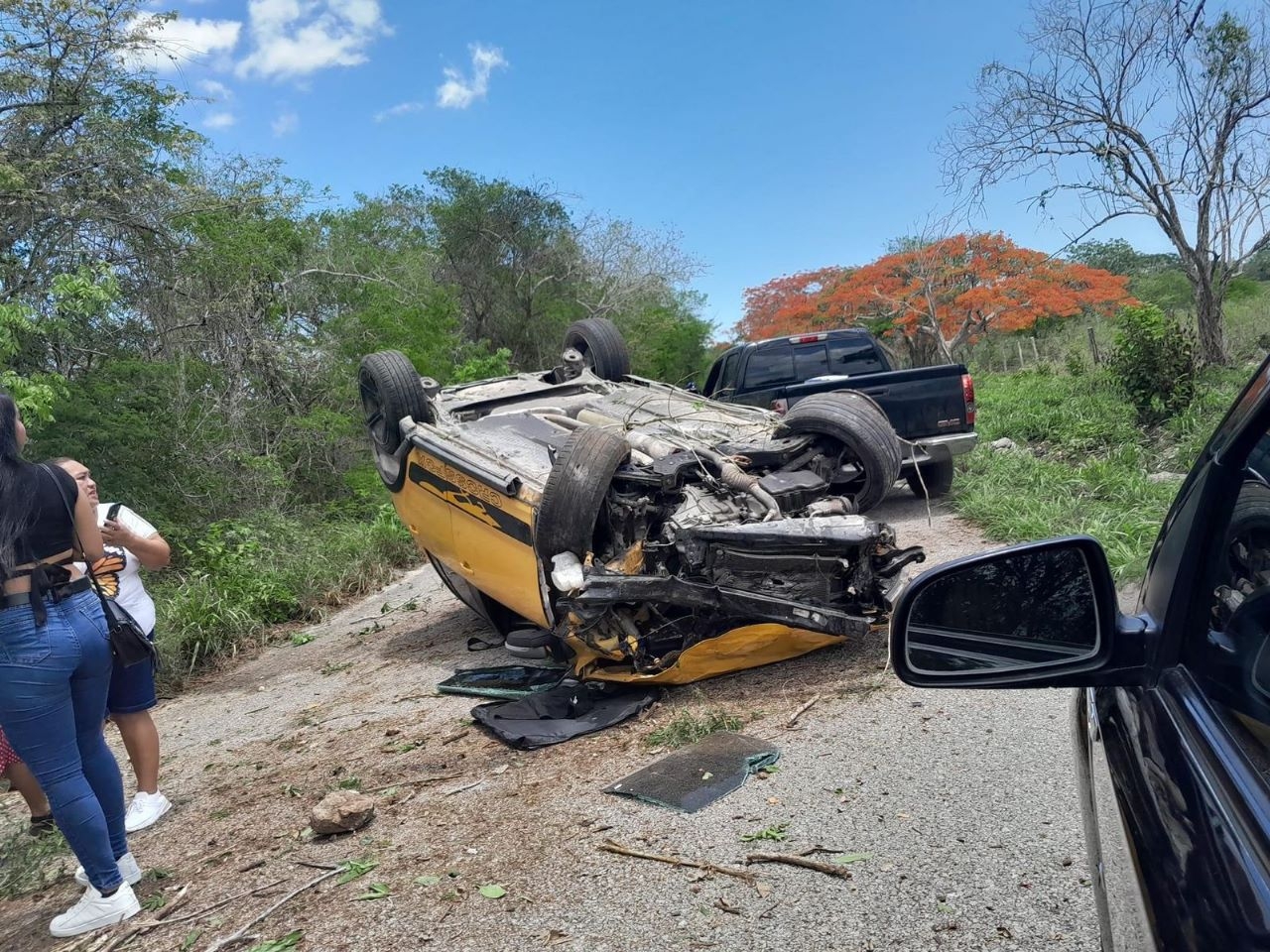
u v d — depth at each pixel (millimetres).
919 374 9039
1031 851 3322
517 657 6652
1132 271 28688
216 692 7586
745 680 5414
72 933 3631
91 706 3756
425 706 5961
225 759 5641
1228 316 16703
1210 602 1568
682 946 3066
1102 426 11258
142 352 13445
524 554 5766
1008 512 8242
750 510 5539
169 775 5480
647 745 4723
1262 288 22250
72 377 12219
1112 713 1738
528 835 3939
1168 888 1266
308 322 17594
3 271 11328
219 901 3740
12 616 3467
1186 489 1778
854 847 3516
